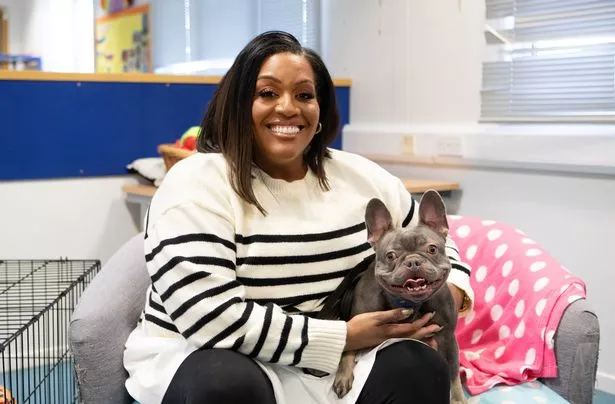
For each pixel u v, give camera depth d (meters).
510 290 2.05
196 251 1.47
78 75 3.12
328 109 1.72
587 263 2.74
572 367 1.83
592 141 2.63
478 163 3.07
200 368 1.38
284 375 1.54
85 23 6.48
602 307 2.71
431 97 3.27
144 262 1.91
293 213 1.63
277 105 1.58
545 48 2.83
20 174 3.06
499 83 2.99
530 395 1.79
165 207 1.54
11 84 2.99
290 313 1.59
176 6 5.25
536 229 2.90
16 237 3.10
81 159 3.18
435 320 1.57
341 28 3.72
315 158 1.72
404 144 3.37
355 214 1.70
